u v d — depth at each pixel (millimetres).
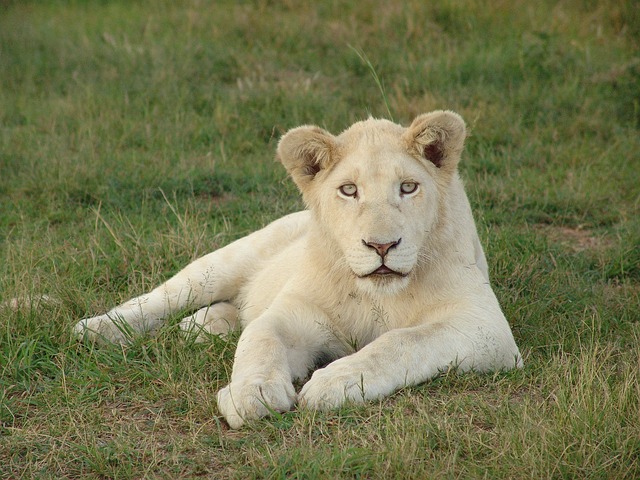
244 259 10422
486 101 17781
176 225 12438
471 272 8578
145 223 12609
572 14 22062
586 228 13469
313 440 6832
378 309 8469
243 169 15102
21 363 8164
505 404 7242
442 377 7738
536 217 13688
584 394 7082
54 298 9492
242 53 20406
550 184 14711
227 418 7109
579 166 15562
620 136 16625
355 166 8055
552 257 11656
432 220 8242
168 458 6633
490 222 13258
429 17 21797
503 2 22391
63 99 18062
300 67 20031
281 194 13867
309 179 8578
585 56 19812
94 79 19141
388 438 6590
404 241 7711
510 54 19688
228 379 7988
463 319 8062
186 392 7586
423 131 8141
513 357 8133
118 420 7309
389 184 7934
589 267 11820
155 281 10562
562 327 9375
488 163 15414
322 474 6246
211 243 11508
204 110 17578
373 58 19969
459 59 19688
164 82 18688
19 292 9406
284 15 22625
